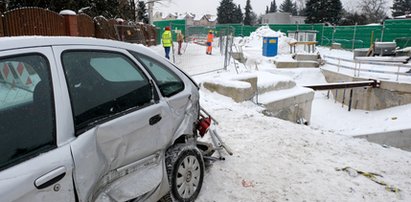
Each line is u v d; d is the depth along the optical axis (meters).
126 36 20.00
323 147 5.45
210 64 17.73
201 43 35.09
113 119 2.39
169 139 3.01
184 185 3.22
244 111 8.05
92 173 2.11
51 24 11.93
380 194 3.86
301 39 31.75
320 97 20.31
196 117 3.73
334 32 39.03
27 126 1.87
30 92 1.97
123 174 2.50
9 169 1.68
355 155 5.18
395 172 4.56
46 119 1.95
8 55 1.86
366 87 16.36
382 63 16.64
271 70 22.33
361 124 14.52
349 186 4.02
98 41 2.60
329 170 4.48
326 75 21.44
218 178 4.04
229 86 9.77
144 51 3.10
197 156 3.40
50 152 1.88
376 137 10.59
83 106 2.21
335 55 30.86
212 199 3.55
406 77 16.67
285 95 11.52
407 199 3.79
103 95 2.43
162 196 2.97
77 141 2.04
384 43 24.81
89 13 19.72
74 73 2.24
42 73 2.02
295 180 4.12
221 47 23.39
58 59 2.14
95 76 2.44
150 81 2.93
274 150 5.18
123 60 2.77
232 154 4.71
